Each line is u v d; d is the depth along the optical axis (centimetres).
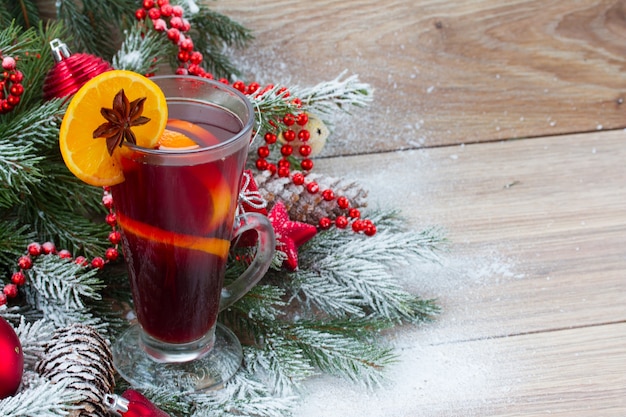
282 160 102
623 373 93
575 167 117
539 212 110
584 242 106
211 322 90
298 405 90
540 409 90
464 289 101
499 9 121
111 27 117
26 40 97
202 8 113
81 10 112
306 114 102
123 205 86
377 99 123
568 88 125
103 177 84
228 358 92
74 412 82
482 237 107
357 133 121
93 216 107
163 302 88
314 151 107
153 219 85
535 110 124
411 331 97
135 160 83
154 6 104
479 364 94
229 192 86
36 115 93
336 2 120
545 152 119
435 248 101
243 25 120
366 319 96
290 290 100
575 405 90
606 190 113
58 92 94
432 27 122
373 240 100
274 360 92
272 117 99
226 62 116
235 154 85
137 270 88
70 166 83
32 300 93
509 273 103
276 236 96
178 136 86
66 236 96
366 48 122
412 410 90
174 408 87
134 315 96
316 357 92
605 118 124
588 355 94
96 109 83
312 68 122
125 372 90
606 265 104
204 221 85
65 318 91
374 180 114
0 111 96
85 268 93
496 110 124
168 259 86
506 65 123
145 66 100
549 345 95
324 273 98
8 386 82
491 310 99
